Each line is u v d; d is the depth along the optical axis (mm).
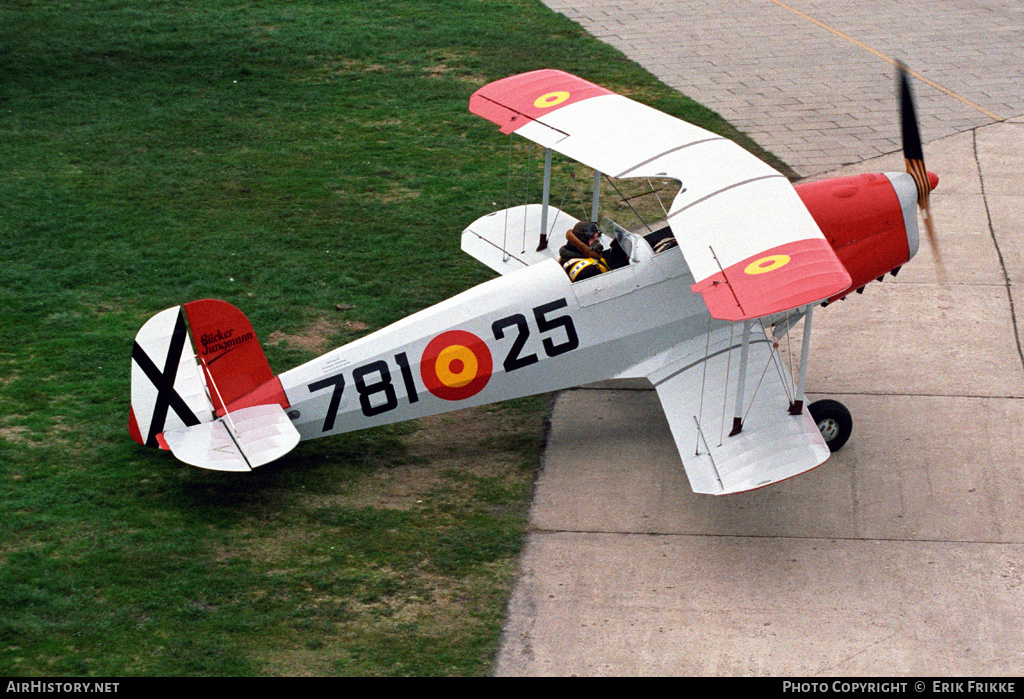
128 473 12047
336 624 9930
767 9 29609
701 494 11984
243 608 10062
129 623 9797
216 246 17328
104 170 20016
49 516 11211
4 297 15594
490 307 12117
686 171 12195
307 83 24469
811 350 14648
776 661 9578
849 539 11203
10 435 12586
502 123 14398
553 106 14469
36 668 9188
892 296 15938
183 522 11266
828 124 21922
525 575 10711
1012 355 14406
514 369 12281
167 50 26250
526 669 9477
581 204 18828
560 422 13445
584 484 12195
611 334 12414
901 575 10664
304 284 16250
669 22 28547
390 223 18203
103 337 14664
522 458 12703
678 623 10070
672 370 12258
